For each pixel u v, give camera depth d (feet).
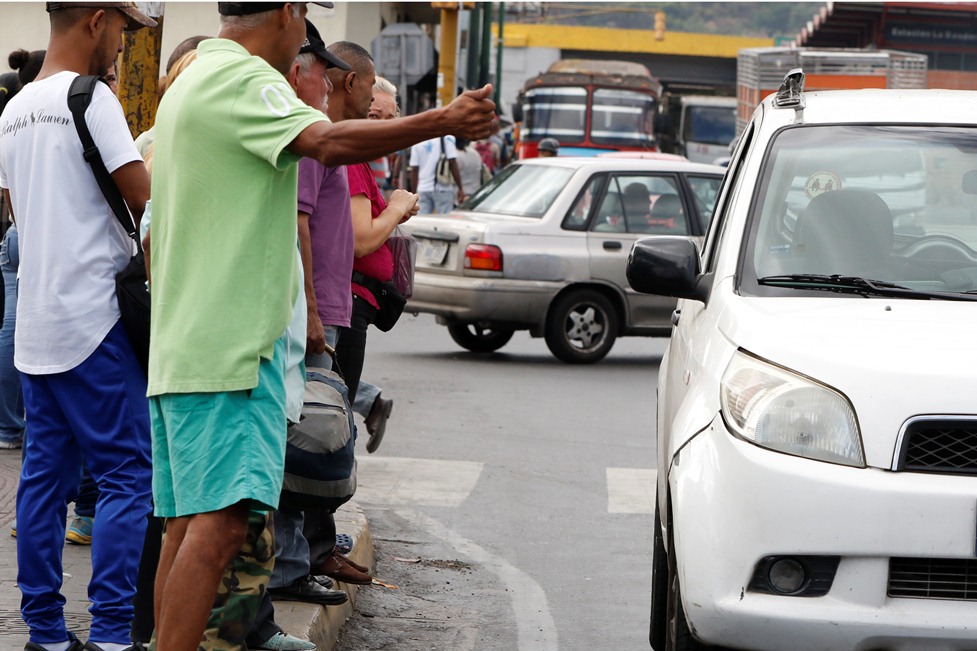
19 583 19.10
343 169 22.75
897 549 15.83
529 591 27.14
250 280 14.92
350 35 107.34
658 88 152.15
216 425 15.01
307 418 18.34
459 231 57.52
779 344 17.40
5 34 98.43
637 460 39.75
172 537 15.76
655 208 59.11
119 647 18.78
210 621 16.94
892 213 20.63
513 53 265.75
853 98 23.31
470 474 37.14
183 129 14.93
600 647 23.73
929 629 15.75
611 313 58.65
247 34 15.55
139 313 18.53
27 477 19.12
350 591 25.23
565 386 52.75
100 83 18.76
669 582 18.95
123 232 18.89
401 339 65.77
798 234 20.47
